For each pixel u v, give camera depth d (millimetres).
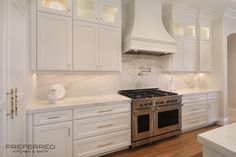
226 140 873
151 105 2676
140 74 3371
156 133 2732
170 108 2891
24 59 1783
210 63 3945
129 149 2561
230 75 4598
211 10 3637
